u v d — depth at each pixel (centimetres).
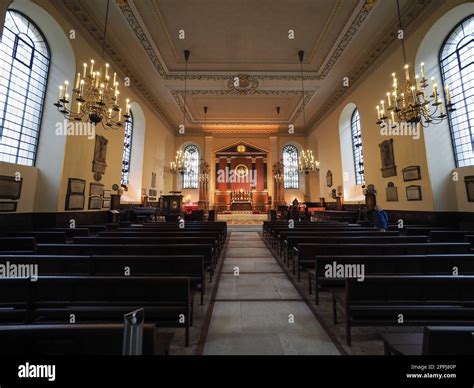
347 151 1320
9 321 244
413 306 256
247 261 641
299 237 518
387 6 759
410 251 411
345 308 267
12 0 573
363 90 1087
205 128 1989
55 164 728
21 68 679
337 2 762
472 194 684
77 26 770
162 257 330
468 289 257
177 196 1291
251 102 1492
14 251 418
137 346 128
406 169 830
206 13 808
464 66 710
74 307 252
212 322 319
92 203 863
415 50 782
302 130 1998
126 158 1262
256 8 789
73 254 399
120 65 1022
